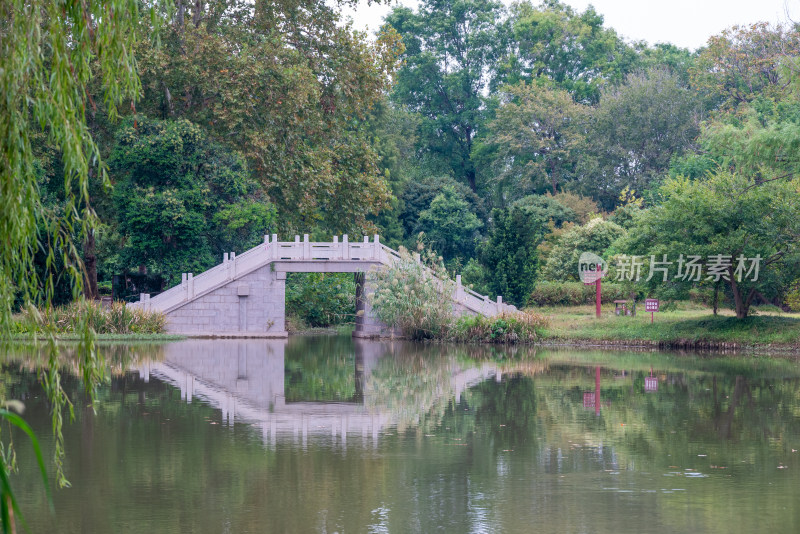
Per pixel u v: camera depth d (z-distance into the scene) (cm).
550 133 7281
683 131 6425
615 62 7750
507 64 7738
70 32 825
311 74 4003
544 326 3541
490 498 1042
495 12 7988
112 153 3716
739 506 1012
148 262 3962
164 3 876
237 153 3841
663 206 3388
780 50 5847
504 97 7588
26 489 1069
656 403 1828
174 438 1390
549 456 1287
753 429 1522
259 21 4131
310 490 1071
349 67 4259
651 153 6550
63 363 2414
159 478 1125
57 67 775
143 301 3578
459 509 989
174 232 3656
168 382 2097
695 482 1129
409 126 7375
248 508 987
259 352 2989
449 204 6347
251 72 3744
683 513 981
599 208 6638
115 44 821
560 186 7162
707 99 6631
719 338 3262
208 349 3050
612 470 1197
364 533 895
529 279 3997
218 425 1512
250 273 3684
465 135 8206
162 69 3759
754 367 2581
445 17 7925
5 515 561
